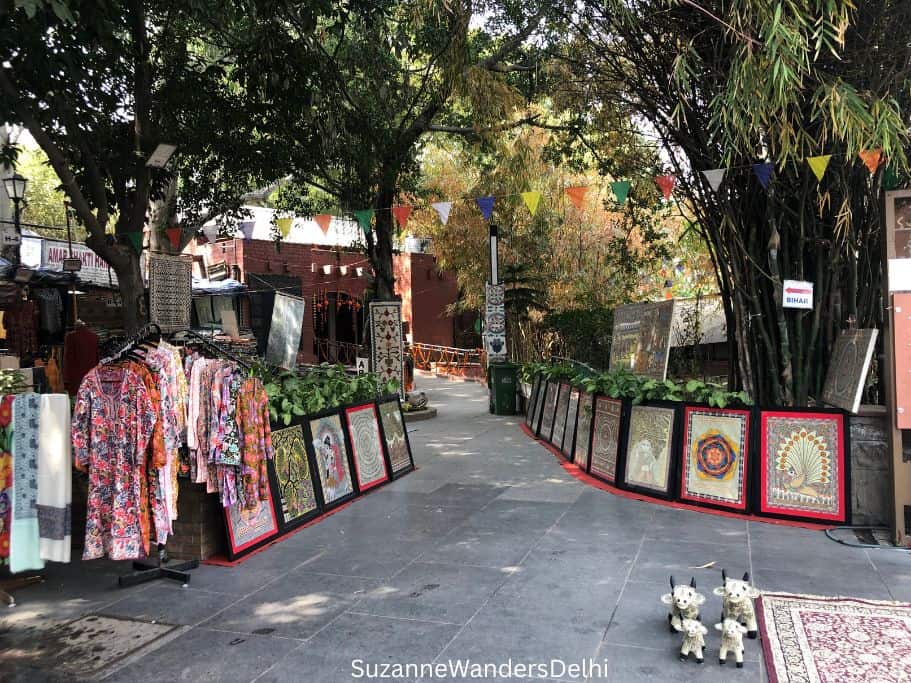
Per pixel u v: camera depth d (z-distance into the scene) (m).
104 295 15.67
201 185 11.62
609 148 10.41
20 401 4.33
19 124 7.22
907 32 5.19
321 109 9.80
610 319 15.73
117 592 4.57
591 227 18.80
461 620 3.95
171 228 9.55
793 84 4.80
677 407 6.57
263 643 3.74
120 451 4.33
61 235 24.36
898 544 5.02
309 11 8.18
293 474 6.15
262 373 6.80
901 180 5.68
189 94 8.88
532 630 3.78
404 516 6.37
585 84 8.41
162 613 4.20
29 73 6.64
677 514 6.07
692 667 3.34
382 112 11.60
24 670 3.49
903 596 4.11
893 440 5.07
